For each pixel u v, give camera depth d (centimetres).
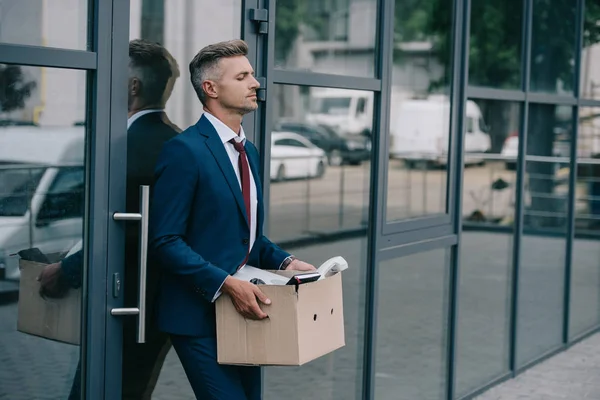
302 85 493
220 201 363
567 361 803
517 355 755
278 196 487
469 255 675
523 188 741
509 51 710
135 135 404
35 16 362
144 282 380
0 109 355
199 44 432
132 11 400
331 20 515
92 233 384
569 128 836
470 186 670
